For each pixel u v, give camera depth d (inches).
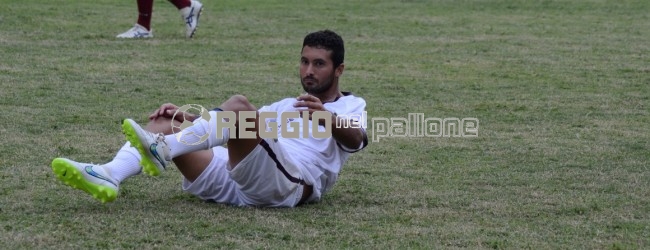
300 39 1312.7
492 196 583.8
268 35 1343.5
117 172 515.5
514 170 658.2
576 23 1533.0
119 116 818.2
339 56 555.8
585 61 1175.0
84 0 1656.0
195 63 1104.2
